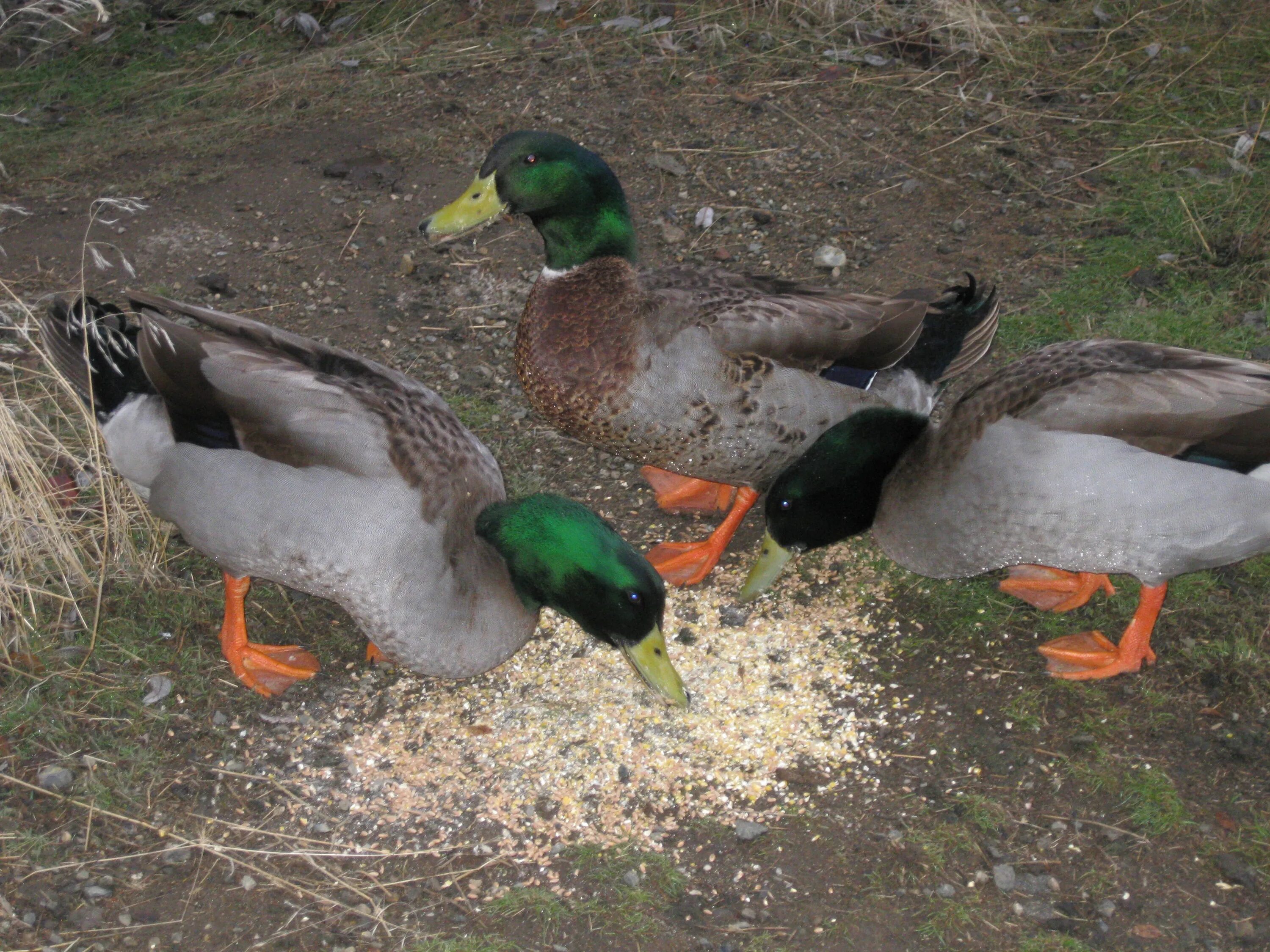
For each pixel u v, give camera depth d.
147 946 1.58
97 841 1.64
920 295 1.86
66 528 1.81
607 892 1.61
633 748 1.70
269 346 1.72
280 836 1.65
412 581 1.65
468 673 1.70
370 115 2.42
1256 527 1.68
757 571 1.78
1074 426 1.67
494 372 2.05
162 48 2.67
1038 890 1.61
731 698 1.74
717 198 2.24
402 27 2.63
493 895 1.61
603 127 2.36
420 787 1.68
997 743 1.70
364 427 1.66
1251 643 1.77
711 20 2.54
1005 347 2.04
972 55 2.47
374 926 1.60
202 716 1.73
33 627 1.78
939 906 1.60
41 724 1.71
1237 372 1.68
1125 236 2.17
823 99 2.39
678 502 1.92
